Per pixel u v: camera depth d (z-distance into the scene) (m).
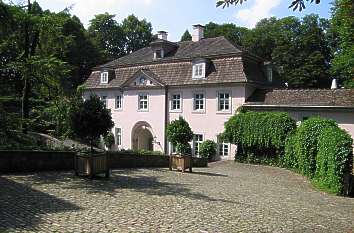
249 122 29.14
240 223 8.87
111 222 8.36
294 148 24.56
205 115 35.75
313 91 31.55
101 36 66.88
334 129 17.64
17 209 9.11
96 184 13.55
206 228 8.26
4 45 18.95
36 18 21.28
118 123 42.56
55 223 8.04
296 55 56.47
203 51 37.47
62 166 16.86
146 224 8.34
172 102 38.09
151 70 40.06
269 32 61.62
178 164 20.36
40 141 22.98
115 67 43.97
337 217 10.35
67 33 53.09
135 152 23.38
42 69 19.69
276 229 8.52
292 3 5.62
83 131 15.47
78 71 55.41
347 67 33.91
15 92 21.05
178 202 10.98
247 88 33.62
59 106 22.33
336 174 15.26
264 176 20.50
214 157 34.78
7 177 14.06
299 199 13.05
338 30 33.38
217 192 13.30
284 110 31.22
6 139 17.69
